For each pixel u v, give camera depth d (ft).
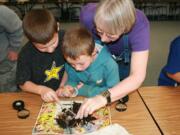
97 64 4.37
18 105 3.92
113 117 3.69
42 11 4.23
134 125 3.51
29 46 4.74
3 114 3.83
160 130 3.41
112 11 3.41
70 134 3.34
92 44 3.98
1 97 4.31
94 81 4.51
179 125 3.51
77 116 3.59
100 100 3.66
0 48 6.07
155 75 10.61
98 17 3.49
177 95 4.25
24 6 19.70
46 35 3.99
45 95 4.14
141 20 3.98
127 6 3.48
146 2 20.11
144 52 3.93
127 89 3.79
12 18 5.88
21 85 4.66
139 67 3.88
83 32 4.01
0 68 6.30
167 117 3.68
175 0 19.93
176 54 4.71
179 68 4.73
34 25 4.01
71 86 4.52
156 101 4.09
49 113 3.79
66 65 4.78
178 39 4.81
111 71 4.38
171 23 19.16
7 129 3.49
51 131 3.41
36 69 4.84
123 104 3.96
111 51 4.66
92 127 3.47
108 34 3.60
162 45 14.10
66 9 20.66
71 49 3.85
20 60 4.73
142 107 3.93
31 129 3.48
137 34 3.94
